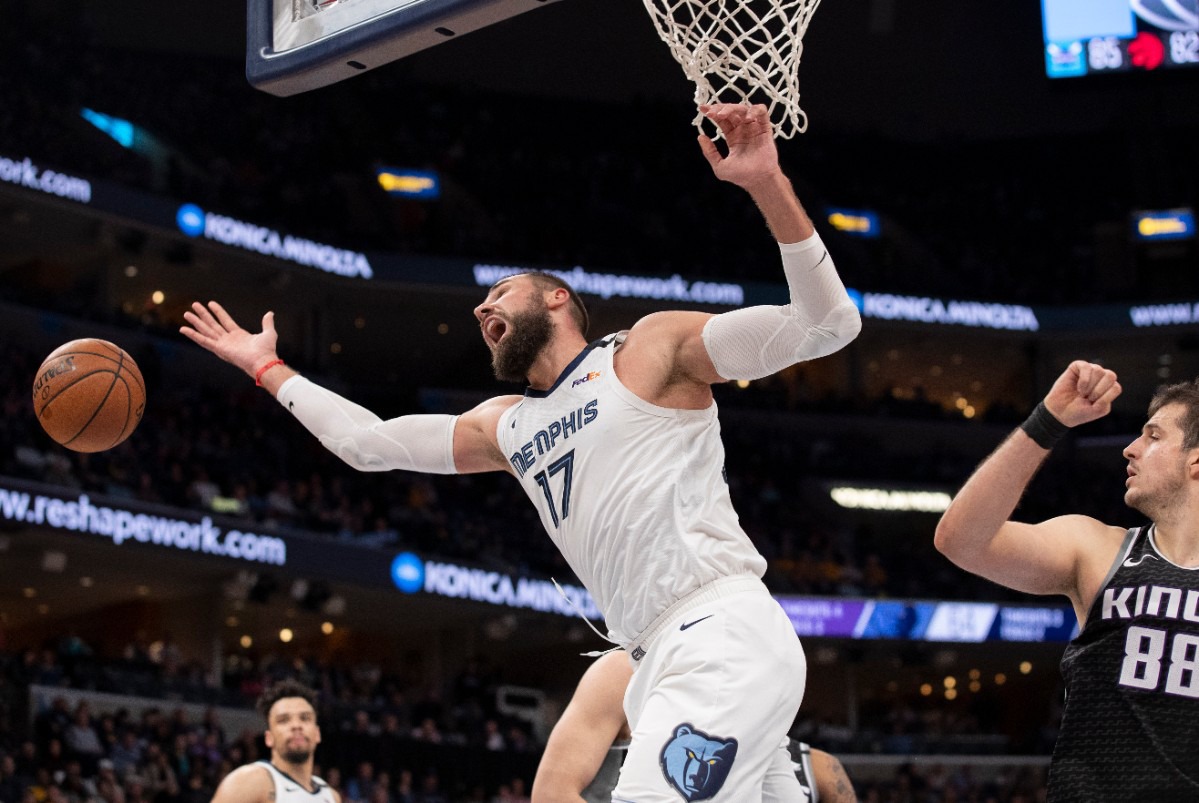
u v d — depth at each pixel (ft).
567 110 103.55
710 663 9.87
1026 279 101.09
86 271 81.10
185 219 78.07
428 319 91.25
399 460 11.80
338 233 87.66
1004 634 81.56
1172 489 9.66
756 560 10.47
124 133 83.41
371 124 98.73
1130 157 104.83
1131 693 9.21
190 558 64.39
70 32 85.35
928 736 79.51
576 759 12.19
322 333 87.30
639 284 91.20
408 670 83.92
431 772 61.05
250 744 56.75
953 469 93.56
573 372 10.69
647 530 10.18
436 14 11.94
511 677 88.84
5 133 73.97
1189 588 9.29
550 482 10.67
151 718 56.44
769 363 10.07
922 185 105.50
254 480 72.23
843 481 91.20
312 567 67.97
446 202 96.27
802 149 104.27
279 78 13.30
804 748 13.65
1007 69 106.32
